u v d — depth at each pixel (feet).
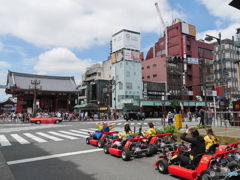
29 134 51.85
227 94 70.64
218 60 251.80
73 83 192.54
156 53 233.76
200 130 35.55
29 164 23.44
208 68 223.51
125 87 177.58
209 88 216.13
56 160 25.11
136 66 187.21
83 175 19.40
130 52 185.68
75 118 136.67
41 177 18.99
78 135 48.83
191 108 195.21
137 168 21.42
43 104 170.91
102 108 168.45
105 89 196.34
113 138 30.78
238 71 40.01
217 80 249.14
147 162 23.72
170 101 166.81
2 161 24.85
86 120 126.52
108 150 27.86
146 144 26.94
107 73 226.79
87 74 246.68
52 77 189.47
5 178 18.71
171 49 215.51
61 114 138.00
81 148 32.42
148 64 209.36
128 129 27.50
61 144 36.24
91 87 209.36
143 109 170.19
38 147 33.68
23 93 159.63
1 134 52.34
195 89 207.82
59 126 76.79
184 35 206.69
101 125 35.58
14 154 28.73
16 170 21.22
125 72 179.73
